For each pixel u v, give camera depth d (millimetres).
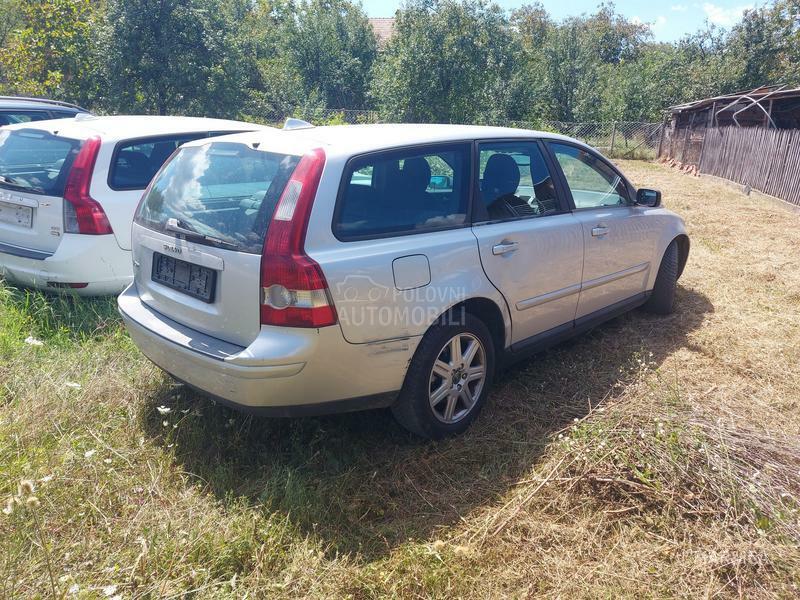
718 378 3906
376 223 2783
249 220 2641
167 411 2906
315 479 2779
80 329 4125
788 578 2244
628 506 2637
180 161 3236
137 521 2457
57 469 2693
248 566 2281
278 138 2910
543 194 3697
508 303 3350
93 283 4438
